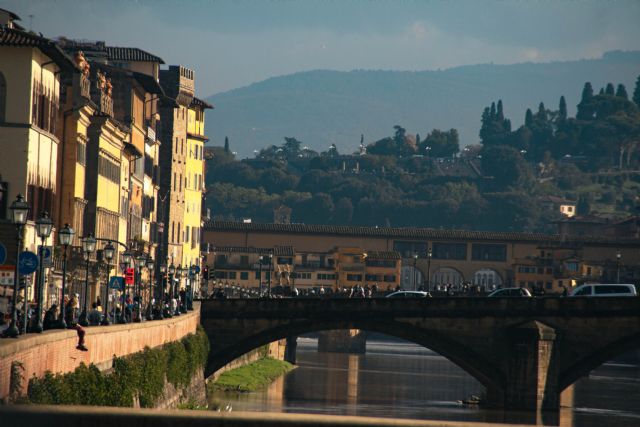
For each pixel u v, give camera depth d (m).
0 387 97.88
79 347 131.00
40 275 128.88
